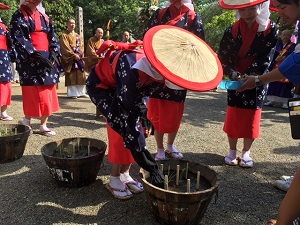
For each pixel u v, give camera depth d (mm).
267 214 2574
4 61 4875
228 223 2432
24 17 3887
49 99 4320
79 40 7594
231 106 3330
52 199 2693
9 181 3012
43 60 3961
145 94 2232
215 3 18266
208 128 5098
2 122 5082
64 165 2713
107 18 21172
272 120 5754
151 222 2404
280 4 1529
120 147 2574
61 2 16359
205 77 1777
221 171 3383
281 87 6793
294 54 1678
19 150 3490
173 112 3330
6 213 2480
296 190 1526
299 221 1598
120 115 2240
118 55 2314
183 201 2117
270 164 3619
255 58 3186
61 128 4836
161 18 3451
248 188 3014
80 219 2426
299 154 3963
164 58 1774
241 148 4113
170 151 3688
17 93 7922
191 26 3346
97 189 2875
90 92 2539
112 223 2387
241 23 3164
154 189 2156
